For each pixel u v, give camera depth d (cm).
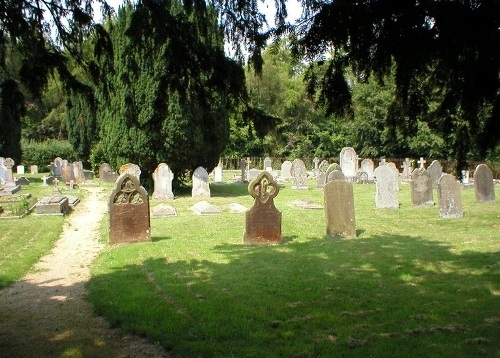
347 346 495
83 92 551
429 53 399
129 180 1122
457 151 534
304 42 446
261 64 515
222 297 667
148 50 538
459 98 430
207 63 519
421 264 856
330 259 914
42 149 4512
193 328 552
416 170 1761
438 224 1368
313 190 2609
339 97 471
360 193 2405
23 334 555
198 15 497
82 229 1405
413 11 379
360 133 4169
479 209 1658
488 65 372
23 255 1013
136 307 629
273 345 503
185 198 2178
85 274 863
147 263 910
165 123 2038
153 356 488
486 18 351
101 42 516
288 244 1094
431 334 523
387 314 589
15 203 1886
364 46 428
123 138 2133
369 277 771
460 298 649
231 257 952
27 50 499
